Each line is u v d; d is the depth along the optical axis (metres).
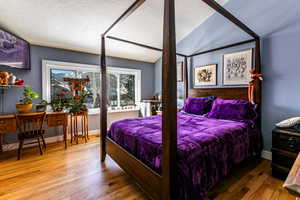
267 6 2.35
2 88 2.69
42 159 2.43
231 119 2.34
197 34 3.42
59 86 3.41
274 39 2.29
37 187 1.72
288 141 1.79
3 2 2.01
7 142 2.80
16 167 2.17
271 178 1.88
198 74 3.42
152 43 3.63
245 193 1.60
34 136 2.53
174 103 1.16
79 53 3.58
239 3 2.66
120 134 2.01
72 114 3.17
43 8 2.21
